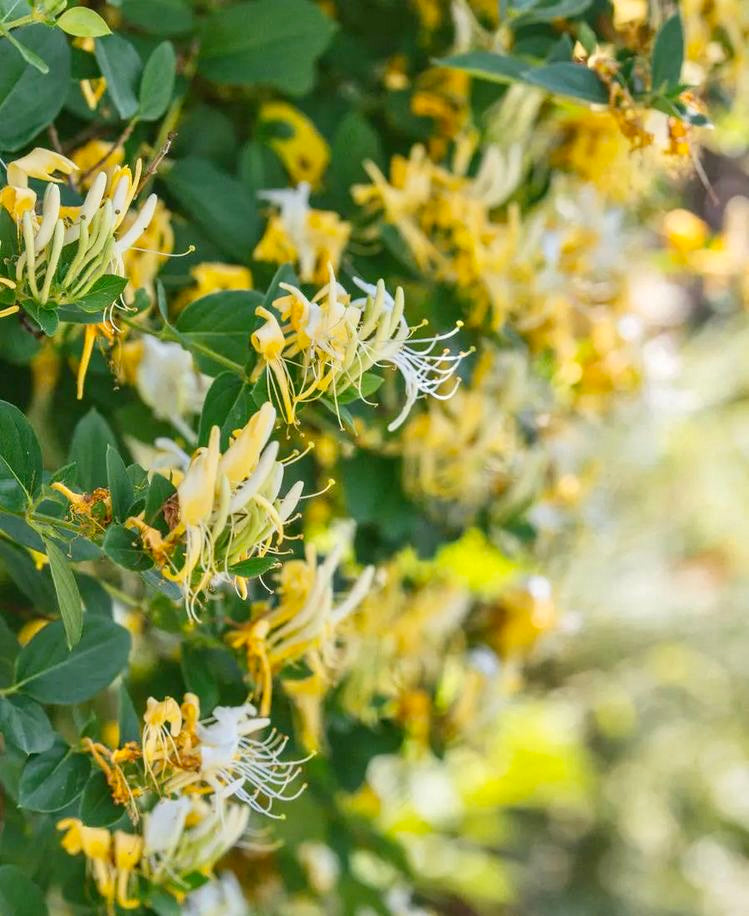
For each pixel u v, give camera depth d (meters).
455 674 1.46
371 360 1.09
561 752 2.12
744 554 3.46
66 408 1.28
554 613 1.51
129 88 1.17
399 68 1.42
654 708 3.73
